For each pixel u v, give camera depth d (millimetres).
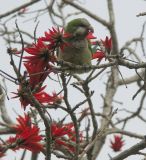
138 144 10742
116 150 15461
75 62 11641
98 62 10055
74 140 10906
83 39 11438
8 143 9094
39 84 8578
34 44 8625
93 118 10750
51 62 8719
